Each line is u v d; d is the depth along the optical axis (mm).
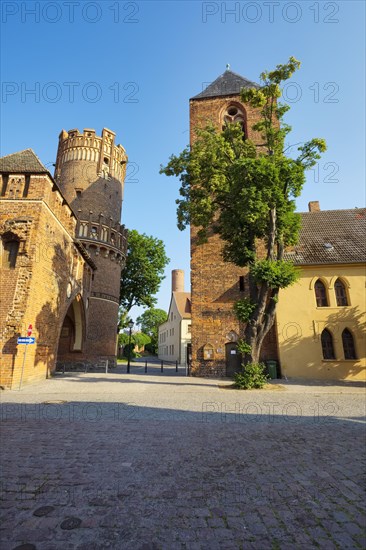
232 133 17344
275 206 15438
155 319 84500
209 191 16656
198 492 3777
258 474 4367
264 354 20594
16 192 16953
